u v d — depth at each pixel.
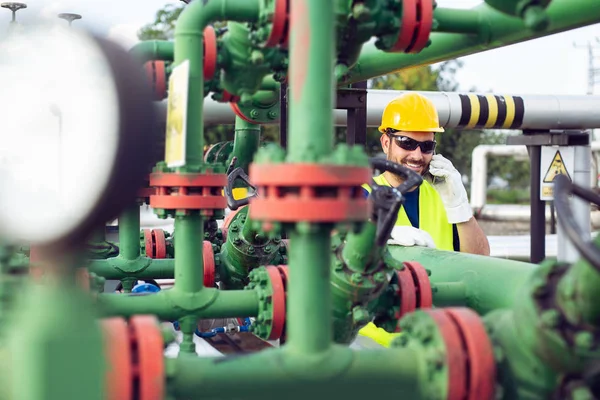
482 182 9.39
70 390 0.79
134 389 0.92
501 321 1.11
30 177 0.75
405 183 1.45
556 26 1.40
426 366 1.02
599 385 1.03
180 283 1.52
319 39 0.94
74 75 0.74
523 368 1.06
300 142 0.95
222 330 2.24
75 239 0.76
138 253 2.18
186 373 0.98
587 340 0.95
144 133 0.73
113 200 0.74
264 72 1.54
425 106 3.14
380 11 1.31
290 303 1.00
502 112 4.00
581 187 1.05
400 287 1.58
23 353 0.78
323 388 1.00
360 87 2.96
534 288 1.02
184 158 1.28
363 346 2.56
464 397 1.01
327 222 0.93
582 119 4.13
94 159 0.73
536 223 4.37
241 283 2.28
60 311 0.79
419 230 2.29
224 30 1.59
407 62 1.79
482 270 1.66
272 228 0.95
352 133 2.96
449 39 1.61
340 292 1.48
